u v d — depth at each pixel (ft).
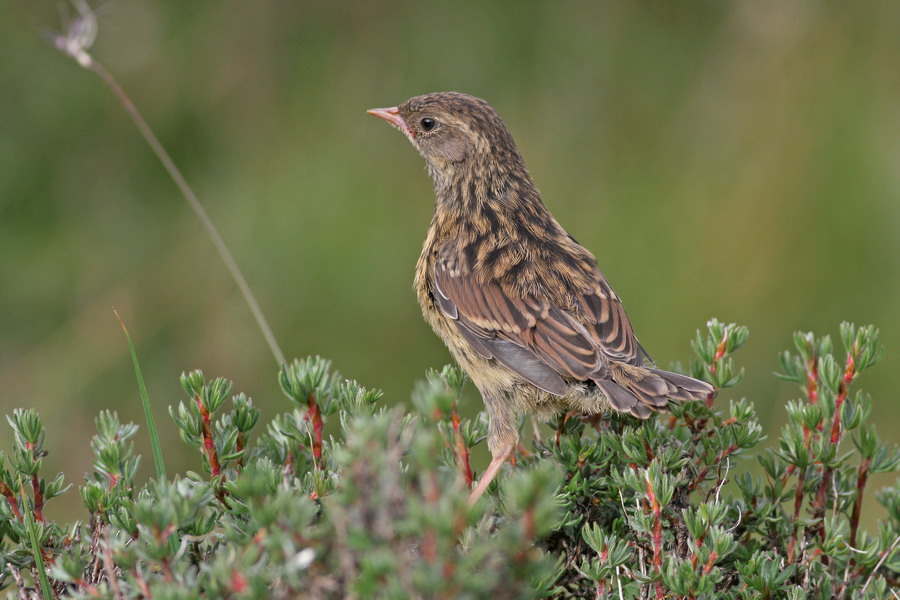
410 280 42.68
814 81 43.14
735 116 43.68
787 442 20.34
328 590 13.44
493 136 29.43
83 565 18.16
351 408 20.08
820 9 43.55
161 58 45.98
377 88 45.14
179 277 43.78
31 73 45.34
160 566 16.17
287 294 42.55
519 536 12.24
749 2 44.52
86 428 41.60
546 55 44.83
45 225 44.75
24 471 18.93
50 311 43.68
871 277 40.98
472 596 12.07
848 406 21.08
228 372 42.16
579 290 25.63
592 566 17.81
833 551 19.31
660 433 21.56
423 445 12.46
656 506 18.02
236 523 17.03
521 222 28.14
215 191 44.96
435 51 44.96
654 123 44.27
